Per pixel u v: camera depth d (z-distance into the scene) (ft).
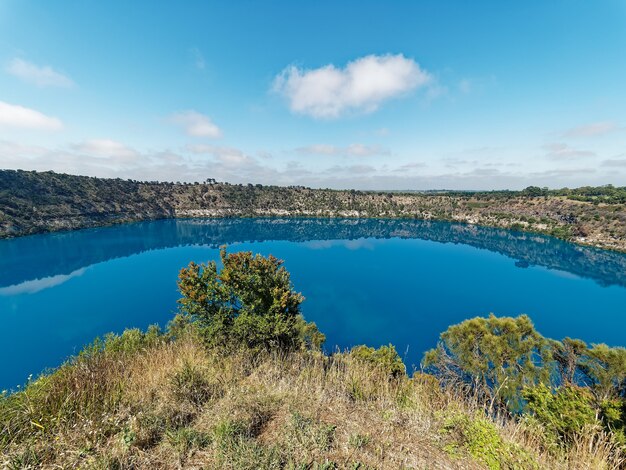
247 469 9.19
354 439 11.09
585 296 179.42
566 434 13.42
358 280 207.31
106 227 342.85
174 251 262.47
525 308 160.76
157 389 14.69
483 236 369.30
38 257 219.41
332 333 128.16
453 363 44.47
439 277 216.33
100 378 15.07
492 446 11.05
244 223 438.40
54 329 114.01
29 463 9.94
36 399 13.29
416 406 14.39
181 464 9.91
